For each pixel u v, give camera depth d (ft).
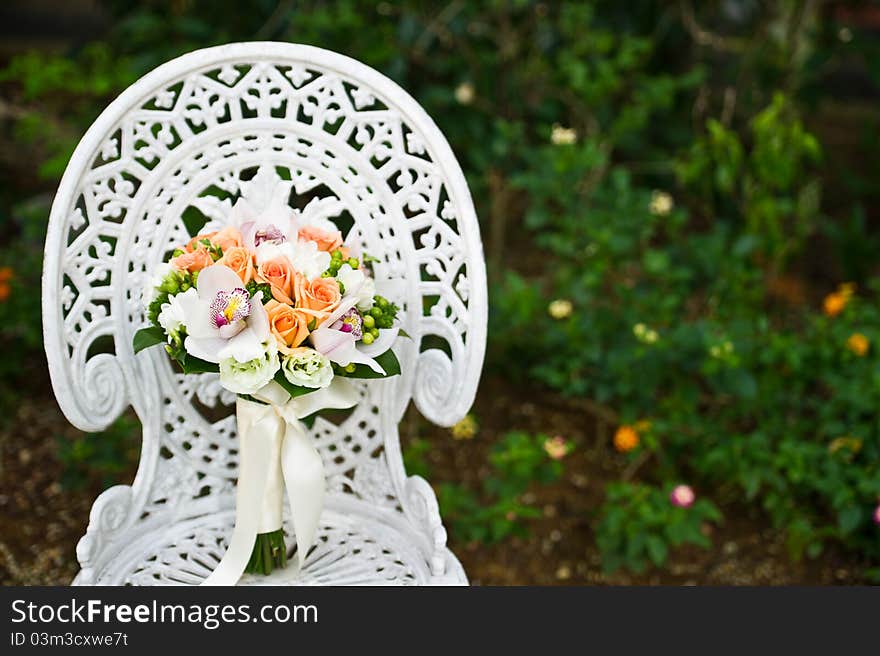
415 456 7.82
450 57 10.59
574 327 8.38
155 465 5.28
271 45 4.88
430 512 5.09
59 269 4.59
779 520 7.77
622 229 8.96
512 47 10.76
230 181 5.11
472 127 10.62
